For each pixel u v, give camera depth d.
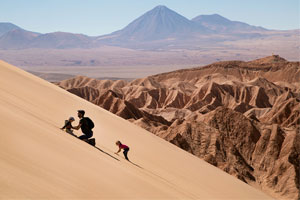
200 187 17.72
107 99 105.19
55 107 19.53
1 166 6.82
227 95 159.38
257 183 58.28
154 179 13.88
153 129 76.25
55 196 6.84
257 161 65.31
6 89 18.02
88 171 9.41
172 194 12.25
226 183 21.94
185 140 64.69
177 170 19.30
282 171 58.81
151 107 157.50
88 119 14.79
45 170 7.81
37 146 9.16
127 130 24.73
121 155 16.84
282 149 63.62
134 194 9.52
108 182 9.41
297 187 55.00
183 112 132.38
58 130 13.37
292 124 89.94
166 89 171.62
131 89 177.88
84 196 7.59
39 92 21.52
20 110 13.68
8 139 8.55
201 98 161.75
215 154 62.06
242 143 70.19
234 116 74.69
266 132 68.25
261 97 163.00
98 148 14.89
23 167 7.36
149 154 20.34
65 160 9.30
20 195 6.14
